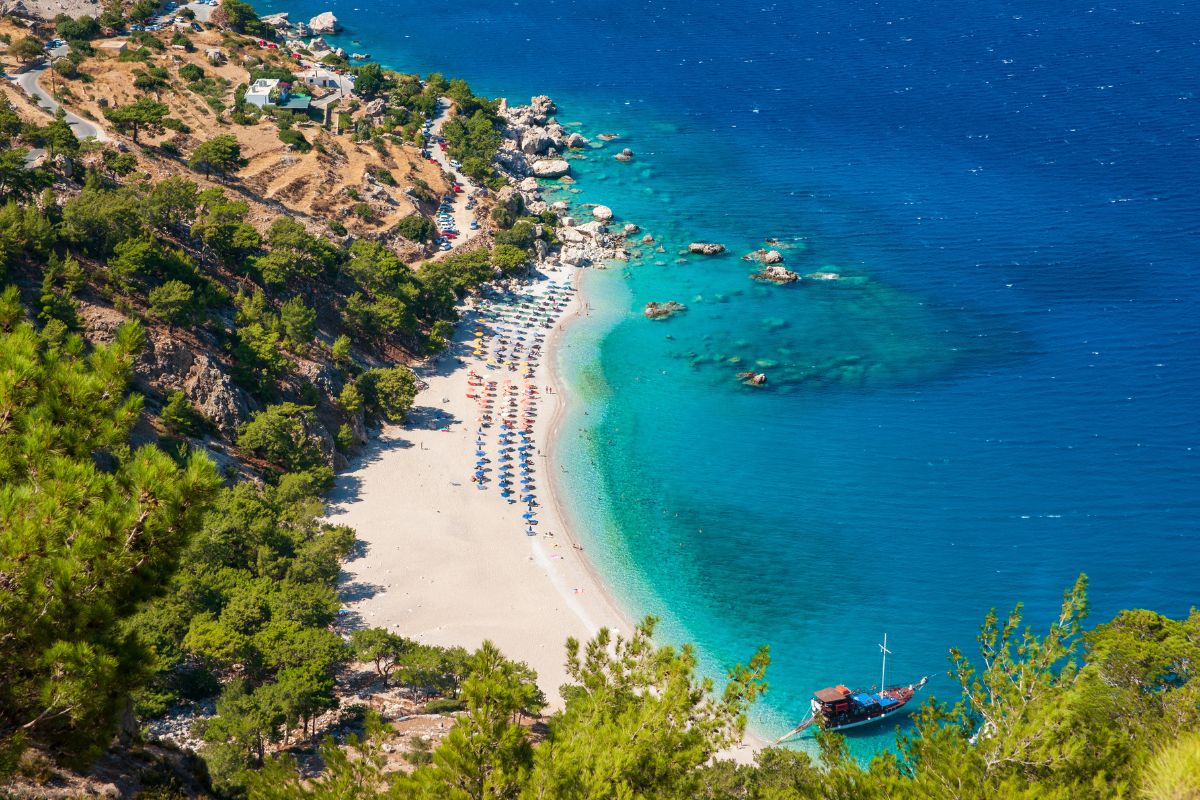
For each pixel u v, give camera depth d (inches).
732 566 5890.8
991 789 1656.0
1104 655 2573.8
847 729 4707.2
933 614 5516.7
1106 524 6190.9
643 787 1660.9
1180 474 6624.0
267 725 3757.4
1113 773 1728.6
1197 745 1132.5
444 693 4596.5
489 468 6604.3
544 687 4800.7
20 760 1496.1
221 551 5022.1
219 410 6063.0
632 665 1951.3
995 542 6077.8
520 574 5674.2
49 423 1529.3
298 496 5802.2
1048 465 6781.5
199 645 4200.3
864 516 6343.5
